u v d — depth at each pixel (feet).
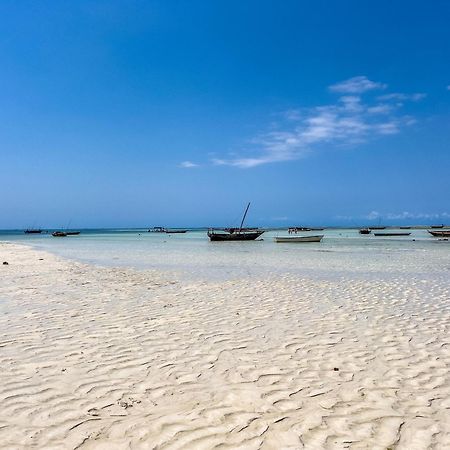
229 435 12.97
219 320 28.02
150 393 16.06
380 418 14.10
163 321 27.71
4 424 13.56
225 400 15.47
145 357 20.29
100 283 46.24
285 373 18.24
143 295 38.14
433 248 120.88
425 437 12.89
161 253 101.40
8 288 42.34
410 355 20.66
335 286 43.70
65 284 45.44
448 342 22.89
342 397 15.76
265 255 92.12
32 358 20.03
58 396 15.71
